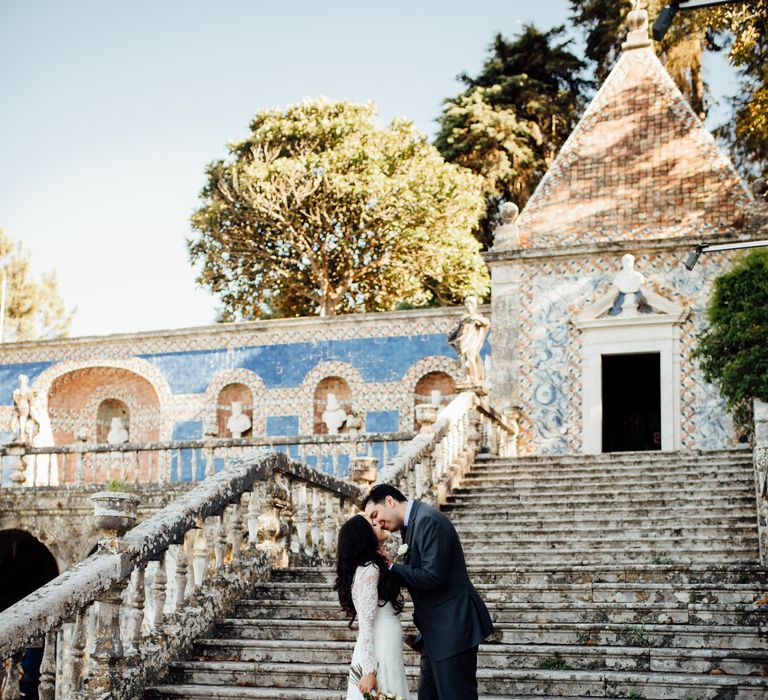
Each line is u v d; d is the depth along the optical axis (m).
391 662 6.18
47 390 29.22
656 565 10.63
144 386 29.00
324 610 9.59
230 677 8.43
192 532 10.09
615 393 29.31
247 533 11.20
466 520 14.45
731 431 20.19
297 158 32.50
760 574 10.35
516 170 35.56
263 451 10.98
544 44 36.72
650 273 21.30
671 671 8.12
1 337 38.22
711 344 15.92
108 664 7.89
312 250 32.97
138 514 20.41
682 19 30.28
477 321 18.62
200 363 27.69
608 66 35.03
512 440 20.92
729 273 16.09
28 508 21.66
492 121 34.84
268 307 37.12
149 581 14.86
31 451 22.69
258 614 9.79
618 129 22.64
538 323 21.86
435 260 32.38
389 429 25.30
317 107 33.88
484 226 36.41
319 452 19.62
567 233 22.30
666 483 14.84
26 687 14.25
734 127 29.77
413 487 13.99
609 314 21.41
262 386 26.83
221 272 34.84
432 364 25.19
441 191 31.97
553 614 9.41
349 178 31.48
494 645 8.58
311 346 26.52
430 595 6.28
